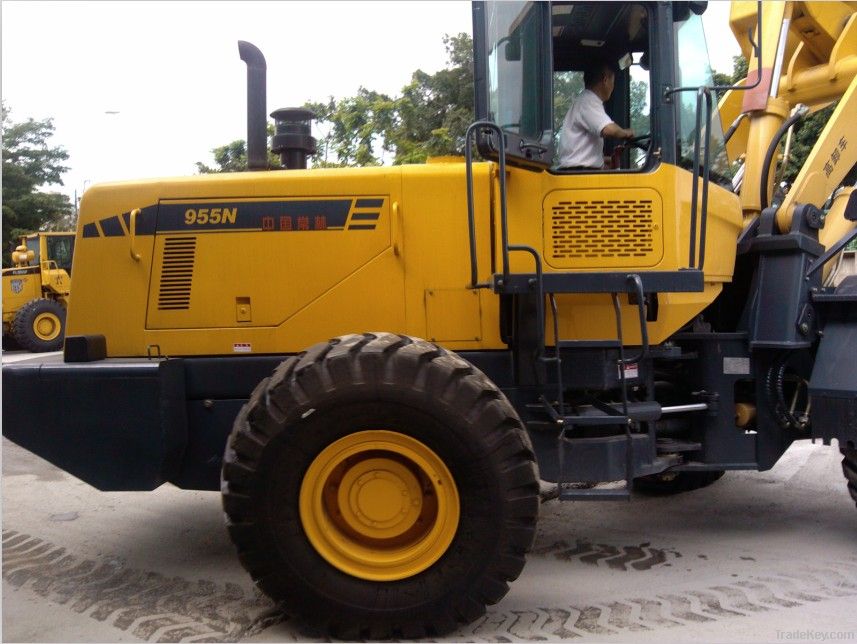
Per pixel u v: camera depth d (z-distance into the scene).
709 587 3.64
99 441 3.62
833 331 4.05
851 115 4.57
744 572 3.82
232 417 3.90
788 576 3.76
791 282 4.10
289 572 3.03
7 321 16.48
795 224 4.13
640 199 3.61
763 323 4.12
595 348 3.68
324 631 3.10
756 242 4.22
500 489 3.02
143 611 3.47
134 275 3.96
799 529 4.47
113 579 3.87
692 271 3.52
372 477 3.15
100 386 3.59
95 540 4.46
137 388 3.60
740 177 4.77
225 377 3.88
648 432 3.85
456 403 3.00
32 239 17.09
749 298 4.24
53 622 3.36
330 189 3.89
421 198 3.86
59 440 3.62
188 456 3.92
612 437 3.65
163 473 3.68
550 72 3.55
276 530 3.02
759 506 4.93
